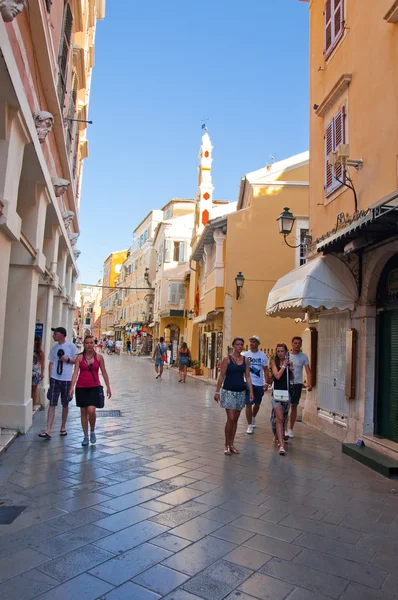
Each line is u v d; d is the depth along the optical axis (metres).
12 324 8.41
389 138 7.26
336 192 9.52
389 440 7.55
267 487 5.82
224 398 7.52
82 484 5.58
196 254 26.92
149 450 7.52
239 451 7.78
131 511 4.77
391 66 7.27
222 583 3.43
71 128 14.14
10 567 3.55
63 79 10.66
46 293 11.80
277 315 12.34
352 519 4.84
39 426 9.13
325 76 10.48
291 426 9.16
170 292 39.91
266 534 4.36
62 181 10.85
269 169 21.09
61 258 15.82
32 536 4.11
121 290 70.75
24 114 6.14
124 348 66.62
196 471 6.39
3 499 5.02
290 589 3.39
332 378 9.63
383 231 7.06
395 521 4.83
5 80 5.29
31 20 6.66
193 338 30.39
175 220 41.16
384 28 7.54
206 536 4.24
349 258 8.68
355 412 8.40
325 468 6.88
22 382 8.41
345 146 8.15
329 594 3.35
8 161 5.98
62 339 8.39
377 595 3.36
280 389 8.15
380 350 8.08
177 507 4.95
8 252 6.41
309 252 11.12
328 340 9.98
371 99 7.95
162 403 13.90
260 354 9.81
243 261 20.19
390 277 7.80
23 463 6.45
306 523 4.68
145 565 3.64
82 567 3.58
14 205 6.37
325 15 10.46
